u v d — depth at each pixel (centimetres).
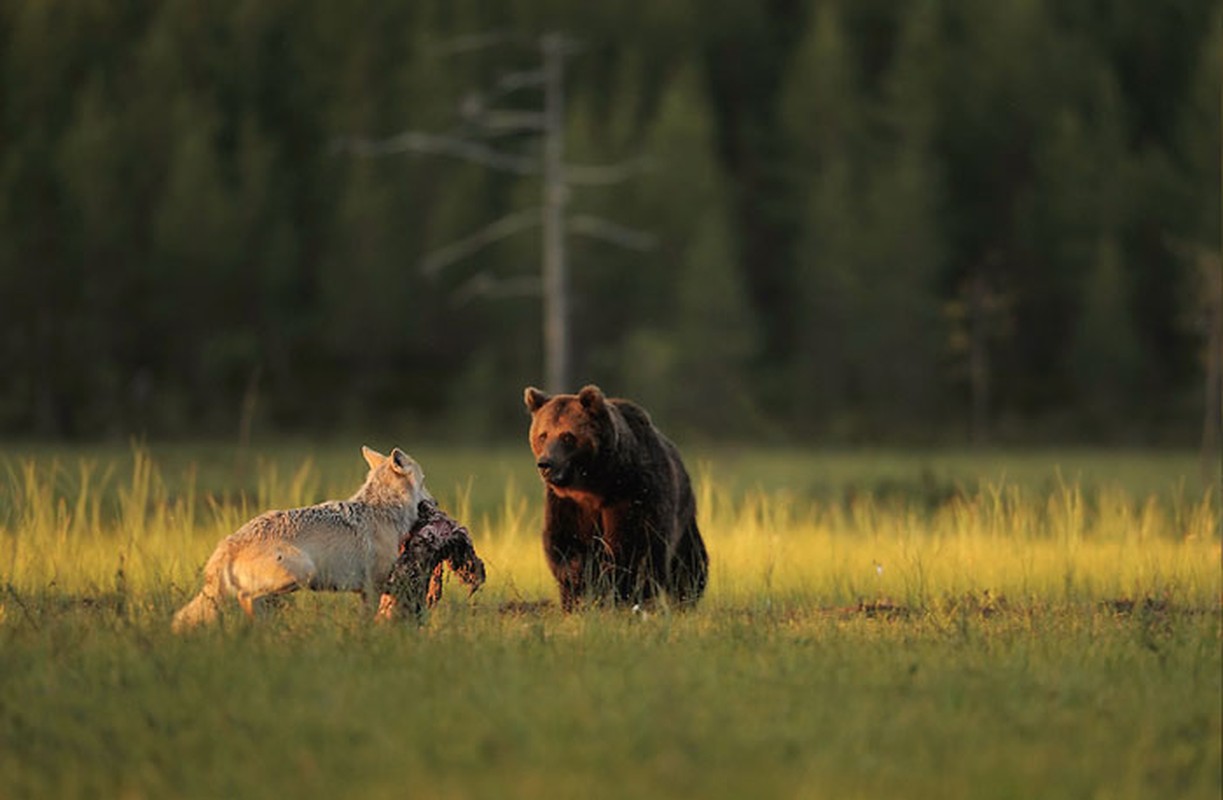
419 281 7106
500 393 6481
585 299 6744
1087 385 6806
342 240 6981
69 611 1052
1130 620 1049
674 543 1141
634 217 6800
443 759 629
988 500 1827
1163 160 7394
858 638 939
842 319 6762
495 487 2472
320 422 6375
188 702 722
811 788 594
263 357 6950
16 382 6619
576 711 689
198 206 6881
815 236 6881
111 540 1400
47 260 6831
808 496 2553
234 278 6938
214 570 901
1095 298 6819
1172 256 7181
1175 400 6662
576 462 1070
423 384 6881
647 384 6066
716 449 5191
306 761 622
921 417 6631
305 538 902
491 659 800
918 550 1401
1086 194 7350
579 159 6706
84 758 648
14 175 6900
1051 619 1053
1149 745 665
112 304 6881
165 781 614
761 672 793
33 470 1525
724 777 607
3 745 666
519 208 6750
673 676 757
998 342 7262
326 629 884
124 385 6606
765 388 6800
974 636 936
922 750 650
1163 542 1595
